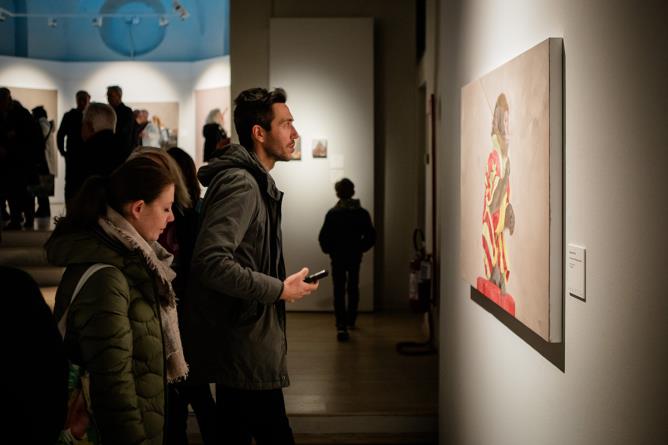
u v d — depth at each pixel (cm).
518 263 237
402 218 864
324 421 465
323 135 842
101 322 193
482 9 297
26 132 833
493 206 268
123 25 1330
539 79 213
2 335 145
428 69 707
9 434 144
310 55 838
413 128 861
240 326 266
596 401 185
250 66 855
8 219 930
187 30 1309
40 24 1312
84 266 201
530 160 222
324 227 705
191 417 460
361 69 839
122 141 661
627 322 167
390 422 466
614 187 172
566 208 204
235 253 267
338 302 695
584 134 190
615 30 171
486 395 301
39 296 156
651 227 155
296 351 651
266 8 853
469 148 310
